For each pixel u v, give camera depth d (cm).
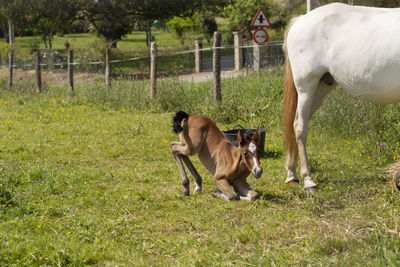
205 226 471
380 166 621
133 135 933
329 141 793
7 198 538
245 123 986
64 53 3192
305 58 546
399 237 386
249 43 2517
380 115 739
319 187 568
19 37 6825
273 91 1179
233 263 379
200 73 2731
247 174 562
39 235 439
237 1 3316
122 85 1440
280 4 3456
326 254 380
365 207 478
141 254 410
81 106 1364
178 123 584
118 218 494
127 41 5850
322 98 586
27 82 1967
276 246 404
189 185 620
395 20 491
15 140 900
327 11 541
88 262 396
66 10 3438
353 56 508
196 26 4481
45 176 632
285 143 599
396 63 480
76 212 509
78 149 814
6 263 381
